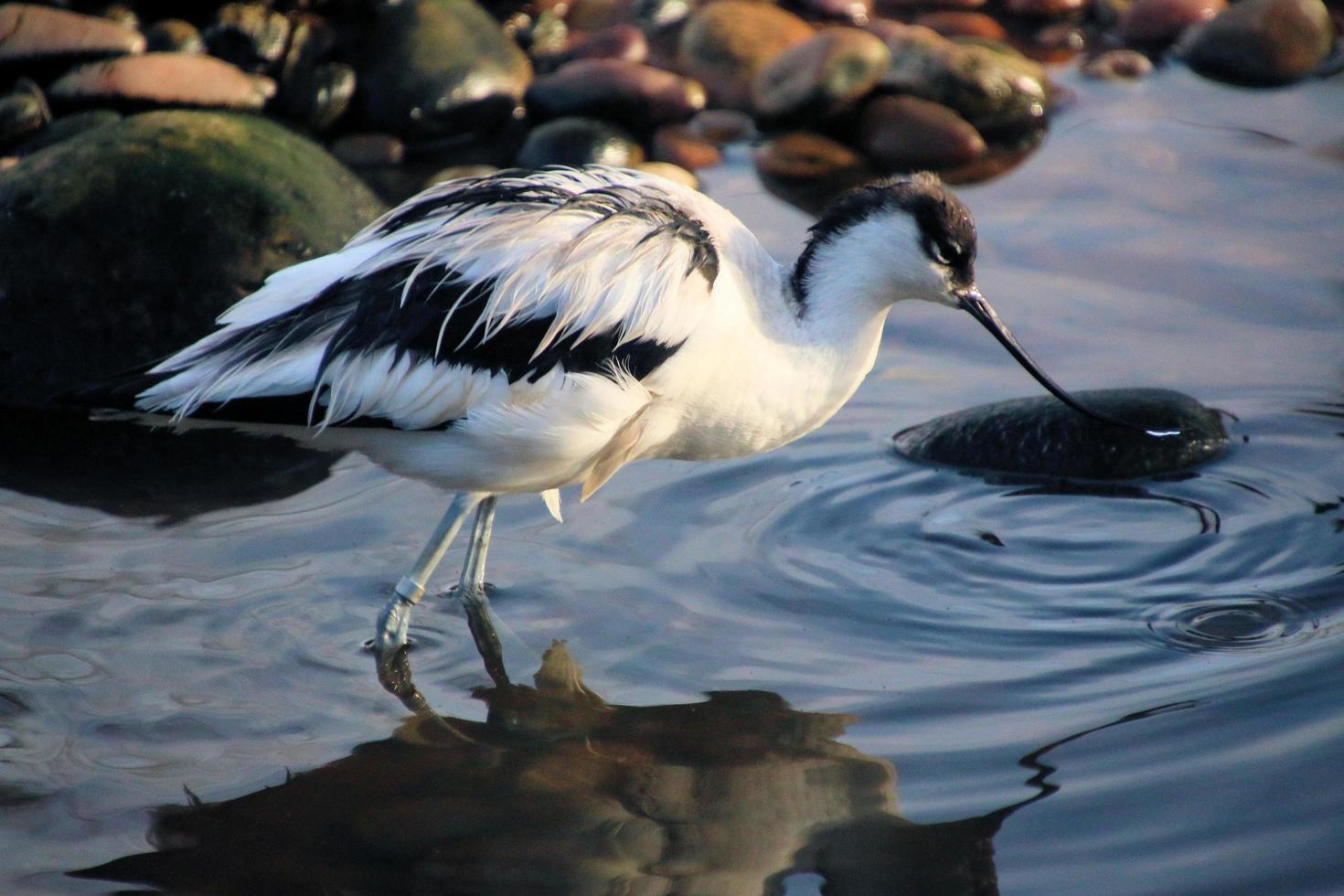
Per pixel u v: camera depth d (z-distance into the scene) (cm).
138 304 1108
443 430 807
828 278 855
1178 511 952
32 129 1388
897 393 1113
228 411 789
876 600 871
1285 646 802
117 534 940
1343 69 1614
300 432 815
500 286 786
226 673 805
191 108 1414
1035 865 655
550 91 1502
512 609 873
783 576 897
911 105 1484
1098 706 763
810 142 1489
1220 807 678
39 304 1105
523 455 812
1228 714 743
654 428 841
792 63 1512
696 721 770
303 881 657
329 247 1140
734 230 855
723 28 1603
